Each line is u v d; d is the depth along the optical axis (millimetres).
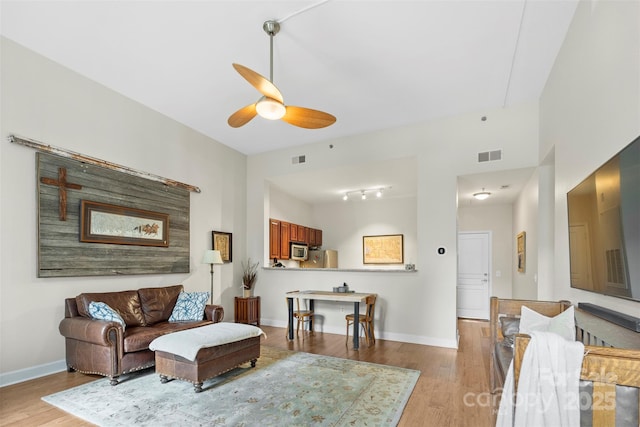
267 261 6148
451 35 2932
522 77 3627
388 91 3955
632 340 1499
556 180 3250
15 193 3082
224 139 5551
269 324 5859
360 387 2971
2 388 2896
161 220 4484
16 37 3033
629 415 1090
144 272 4203
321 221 8867
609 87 1977
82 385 2980
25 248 3125
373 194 7688
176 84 3861
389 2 2547
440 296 4559
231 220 5852
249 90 4012
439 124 4715
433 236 4652
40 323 3203
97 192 3729
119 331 3039
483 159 4430
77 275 3486
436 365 3627
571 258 2680
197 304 4184
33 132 3232
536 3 2539
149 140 4426
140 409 2527
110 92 3967
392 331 4836
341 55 3246
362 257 8336
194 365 2807
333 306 5328
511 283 6754
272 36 2932
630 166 1628
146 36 2996
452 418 2439
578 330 2316
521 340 1247
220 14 2695
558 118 3184
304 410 2525
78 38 3035
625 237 1681
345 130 5148
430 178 4723
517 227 6164
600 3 2123
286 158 5945
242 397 2748
